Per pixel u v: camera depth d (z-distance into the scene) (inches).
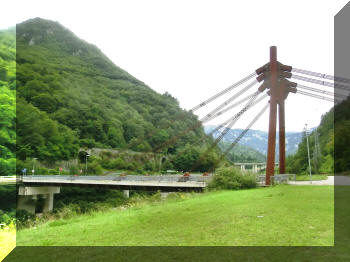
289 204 514.0
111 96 5885.8
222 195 744.3
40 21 7450.8
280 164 1499.8
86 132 4315.9
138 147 4480.8
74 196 2436.0
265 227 345.4
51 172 3120.1
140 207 626.8
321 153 2503.7
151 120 5551.2
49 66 5364.2
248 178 1030.4
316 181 1424.7
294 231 323.0
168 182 1566.2
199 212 472.4
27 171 2883.9
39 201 2192.4
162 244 292.2
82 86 5575.8
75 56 7401.6
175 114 5885.8
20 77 4094.5
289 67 1391.5
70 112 4350.4
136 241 308.3
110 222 430.3
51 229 409.7
